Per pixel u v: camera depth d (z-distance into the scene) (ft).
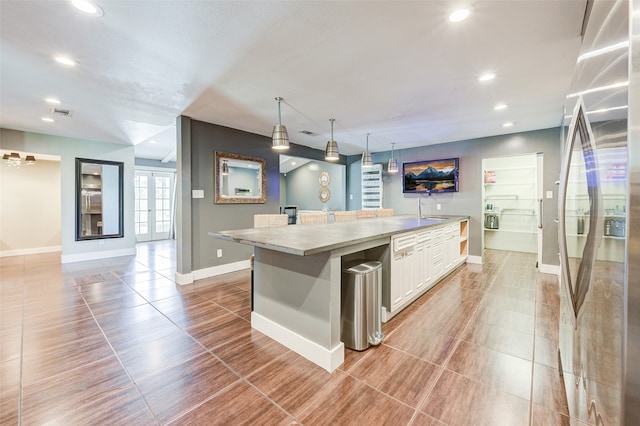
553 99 10.53
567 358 4.73
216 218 14.39
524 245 20.52
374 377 6.14
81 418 5.01
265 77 8.68
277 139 10.26
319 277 6.63
